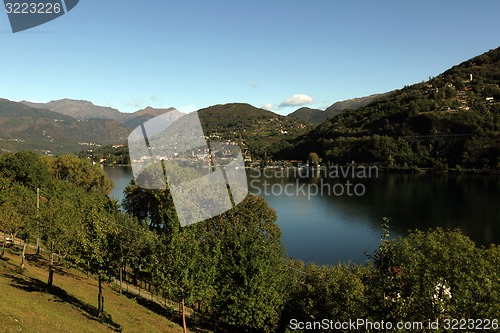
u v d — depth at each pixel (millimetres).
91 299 28156
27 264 34281
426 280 14133
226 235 29891
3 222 33406
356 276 24859
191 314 31719
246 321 24922
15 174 70500
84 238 25766
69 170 99812
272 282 26828
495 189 111500
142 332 23156
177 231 20250
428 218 80875
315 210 93938
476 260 16281
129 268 45125
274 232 50469
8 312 17125
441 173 150125
